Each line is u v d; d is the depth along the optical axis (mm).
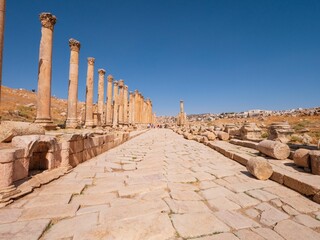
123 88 32531
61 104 61625
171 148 13898
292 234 3209
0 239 2994
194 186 5488
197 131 24547
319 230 3350
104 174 6871
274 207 4211
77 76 14797
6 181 4449
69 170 7215
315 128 27984
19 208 4043
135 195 4840
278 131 13117
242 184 5660
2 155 4414
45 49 10672
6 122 6297
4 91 52781
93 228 3311
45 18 10625
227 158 9875
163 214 3773
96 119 21375
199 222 3533
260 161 6191
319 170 5477
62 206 4148
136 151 12570
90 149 10062
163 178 6215
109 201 4461
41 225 3396
